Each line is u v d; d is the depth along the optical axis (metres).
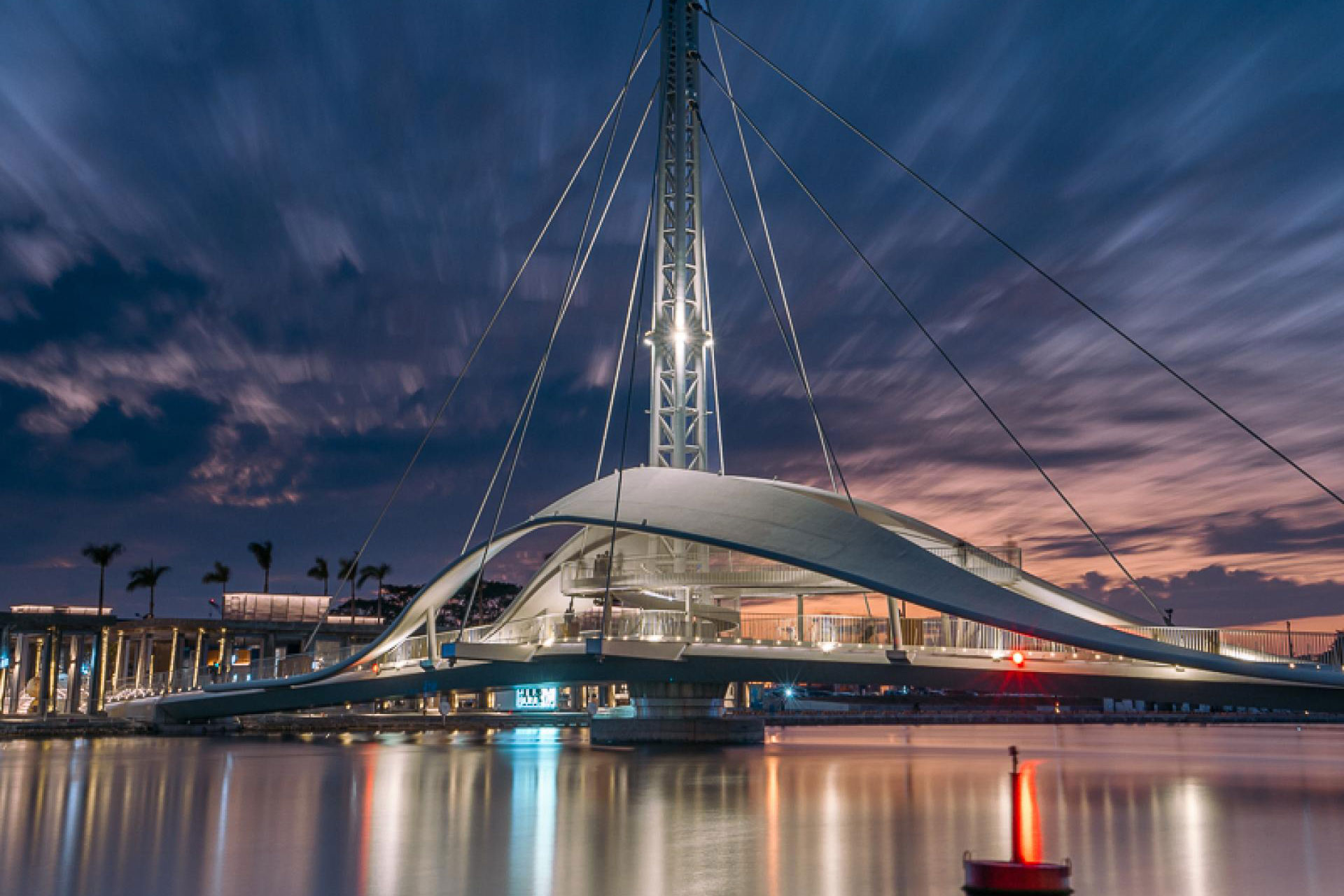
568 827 20.22
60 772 35.59
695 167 60.78
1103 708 129.12
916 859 16.16
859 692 136.62
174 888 14.21
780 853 16.80
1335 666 35.31
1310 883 14.28
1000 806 23.92
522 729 81.56
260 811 23.42
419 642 60.53
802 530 46.00
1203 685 38.22
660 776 32.97
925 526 51.28
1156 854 16.77
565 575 54.09
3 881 14.84
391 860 16.39
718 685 55.47
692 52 62.00
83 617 83.88
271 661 68.56
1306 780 31.64
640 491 50.19
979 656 41.78
